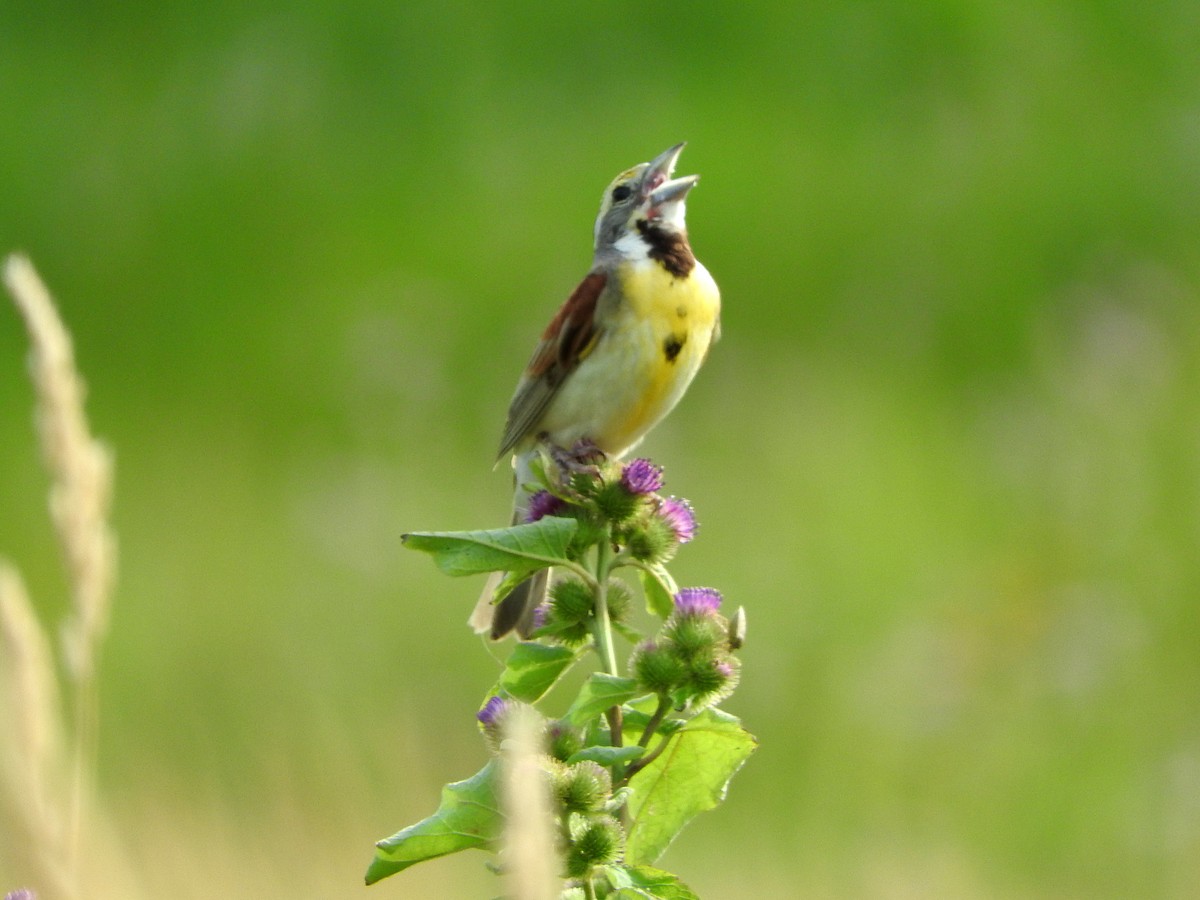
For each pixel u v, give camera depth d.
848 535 13.86
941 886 10.05
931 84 21.06
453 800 3.65
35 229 19.72
